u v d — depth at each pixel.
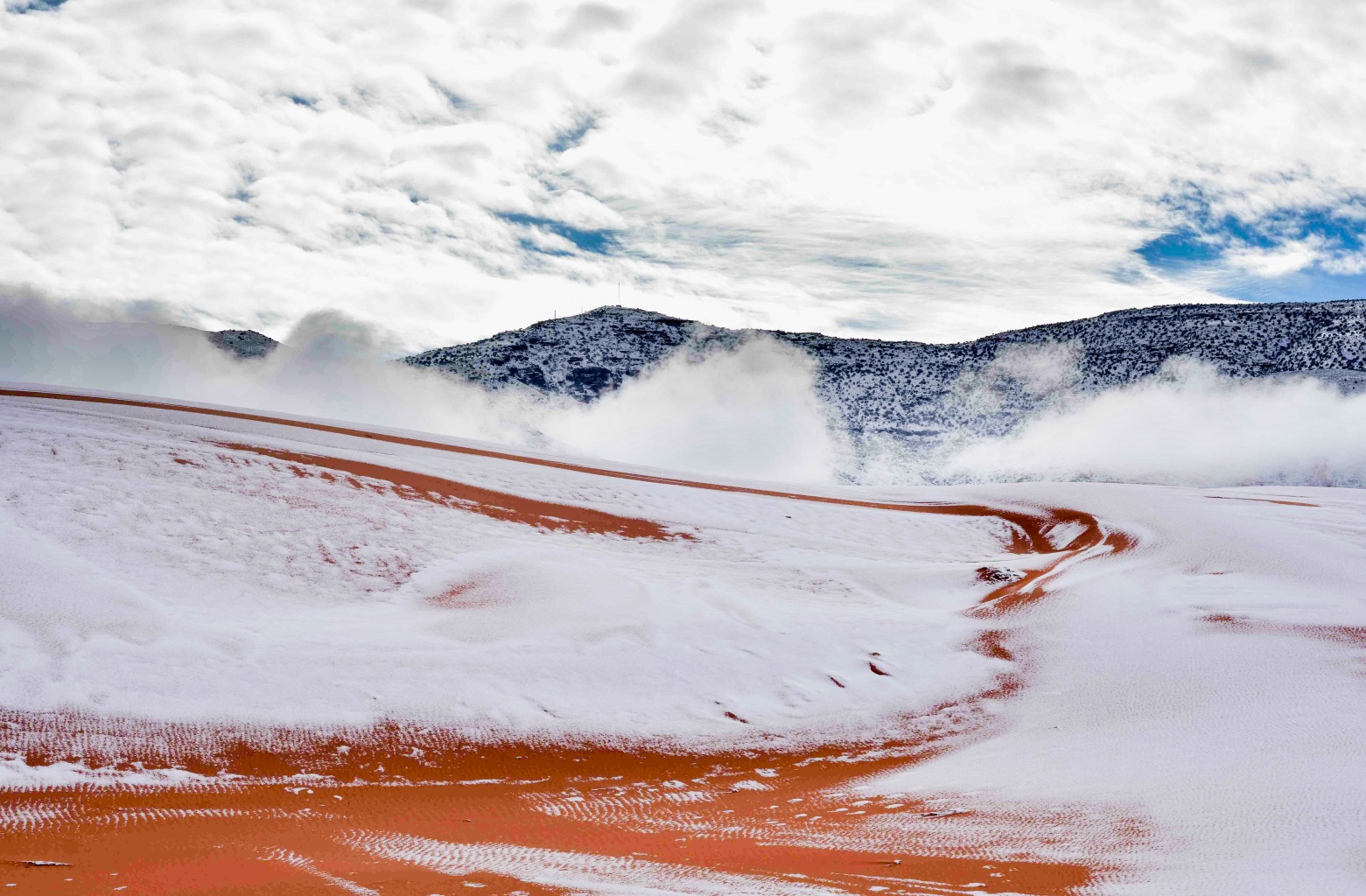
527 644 25.83
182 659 22.25
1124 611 30.62
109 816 16.14
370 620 26.94
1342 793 15.72
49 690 20.25
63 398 50.88
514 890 11.83
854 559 42.41
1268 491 60.75
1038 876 12.96
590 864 13.49
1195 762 18.91
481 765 20.61
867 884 12.47
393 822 16.62
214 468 37.03
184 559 28.45
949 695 26.30
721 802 18.95
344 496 37.59
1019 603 32.91
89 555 26.97
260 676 22.22
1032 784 18.75
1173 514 46.41
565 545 38.16
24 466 32.41
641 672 25.44
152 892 11.66
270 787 18.45
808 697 25.56
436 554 33.38
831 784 20.61
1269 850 13.55
